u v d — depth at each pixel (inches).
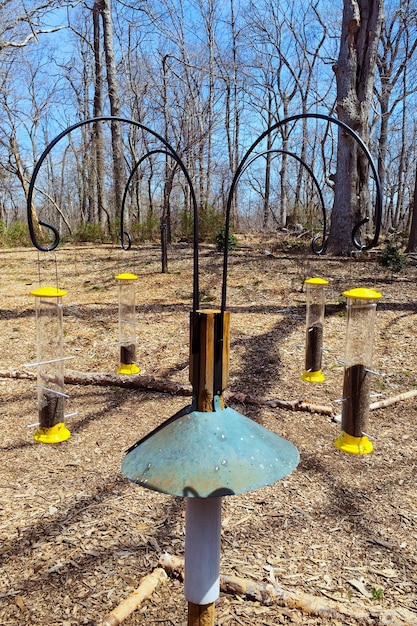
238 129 1206.3
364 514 120.4
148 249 514.9
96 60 821.9
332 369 220.7
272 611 89.7
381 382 206.2
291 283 365.1
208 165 837.2
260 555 104.8
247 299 331.9
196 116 804.0
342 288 348.2
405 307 301.6
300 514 120.2
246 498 127.3
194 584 67.2
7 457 149.9
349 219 456.8
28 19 530.6
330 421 174.7
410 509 122.5
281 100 1214.9
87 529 113.8
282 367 221.9
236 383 206.7
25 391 202.8
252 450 59.2
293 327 272.5
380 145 1088.8
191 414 63.4
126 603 89.5
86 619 87.9
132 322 211.6
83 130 1081.4
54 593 94.3
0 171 977.5
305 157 1087.0
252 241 590.6
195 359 63.5
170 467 56.2
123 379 206.4
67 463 146.2
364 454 138.9
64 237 646.5
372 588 95.7
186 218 587.8
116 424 173.0
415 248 506.0
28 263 461.7
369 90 450.6
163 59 720.3
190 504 66.5
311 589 95.1
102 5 666.2
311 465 144.4
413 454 150.3
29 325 284.4
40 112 1135.0
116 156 690.2
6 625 86.7
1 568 101.2
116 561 103.0
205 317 62.2
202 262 435.5
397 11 971.9
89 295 353.7
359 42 445.1
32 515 119.5
